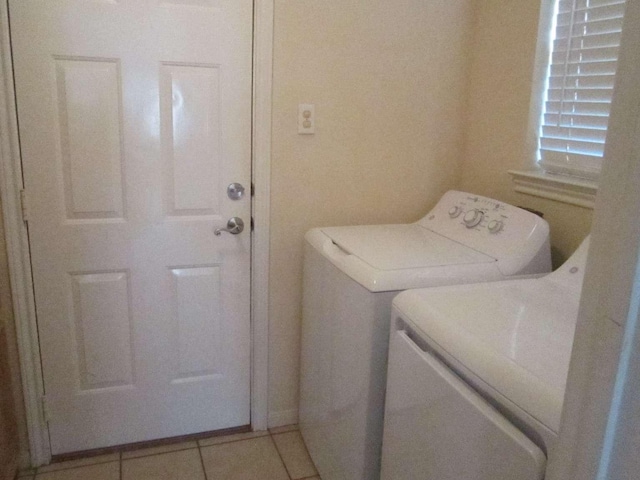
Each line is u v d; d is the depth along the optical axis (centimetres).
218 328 199
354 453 150
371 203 205
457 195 193
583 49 164
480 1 199
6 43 156
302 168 193
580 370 52
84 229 176
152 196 180
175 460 191
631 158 45
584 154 165
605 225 48
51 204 171
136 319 188
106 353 188
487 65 197
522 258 152
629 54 45
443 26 199
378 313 137
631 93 44
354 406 149
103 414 193
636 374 45
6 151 161
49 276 176
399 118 201
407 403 121
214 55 175
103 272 182
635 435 46
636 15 44
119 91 170
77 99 166
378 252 159
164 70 172
